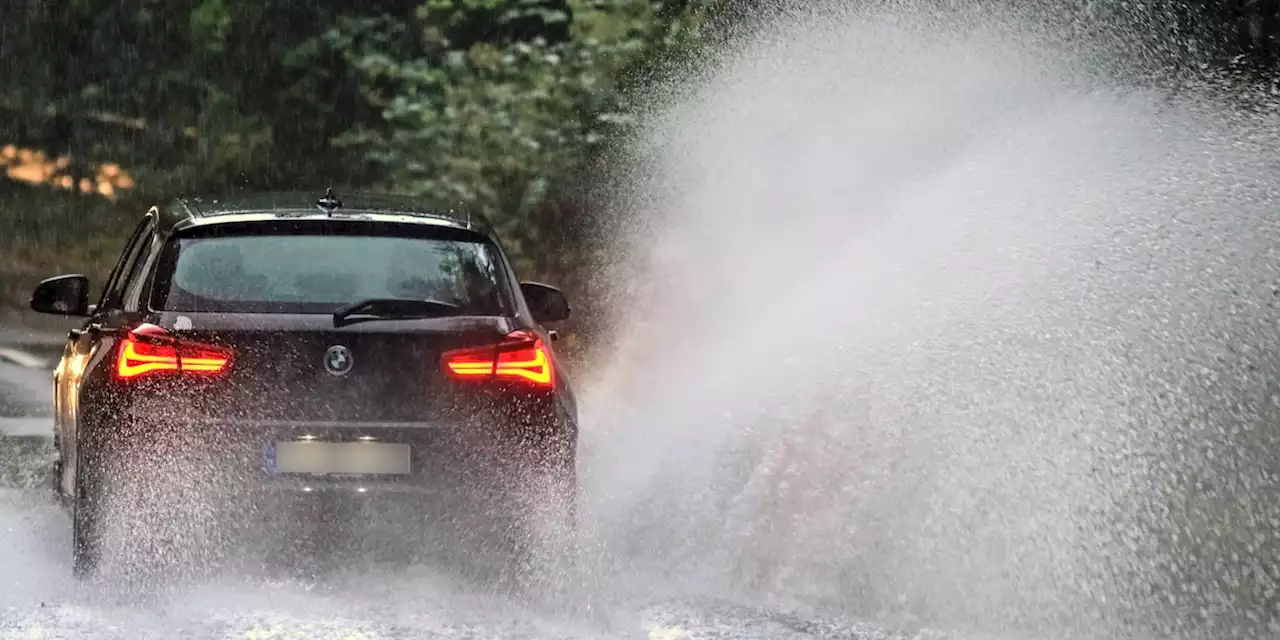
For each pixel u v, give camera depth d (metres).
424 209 24.25
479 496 22.12
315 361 21.80
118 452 21.58
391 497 21.83
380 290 22.53
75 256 75.56
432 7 57.06
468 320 22.47
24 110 67.25
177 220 23.11
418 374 22.02
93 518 21.69
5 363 54.62
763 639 19.80
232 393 21.66
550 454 22.44
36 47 67.31
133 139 67.31
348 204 24.02
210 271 22.34
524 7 56.88
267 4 62.62
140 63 66.50
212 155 63.69
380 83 59.84
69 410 24.50
